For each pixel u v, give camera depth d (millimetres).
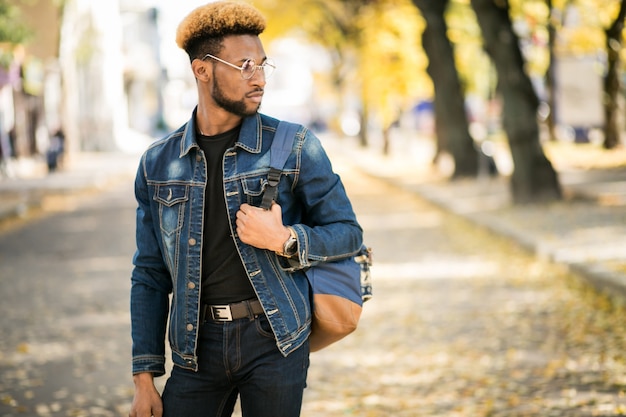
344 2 40281
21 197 25734
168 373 7434
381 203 23922
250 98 3154
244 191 3186
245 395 3275
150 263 3377
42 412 6488
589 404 6285
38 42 28984
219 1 3184
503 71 19953
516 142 19922
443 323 9125
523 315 9406
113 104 55781
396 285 11445
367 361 7707
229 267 3211
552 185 19875
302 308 3230
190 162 3244
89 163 43031
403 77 39438
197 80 3234
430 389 6809
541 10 34031
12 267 13672
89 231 18406
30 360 8008
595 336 8336
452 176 28719
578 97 36688
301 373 3252
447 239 15922
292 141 3225
